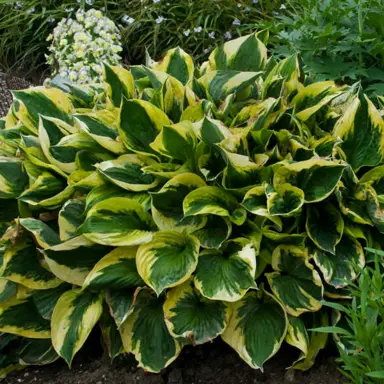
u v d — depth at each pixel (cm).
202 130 189
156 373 200
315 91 214
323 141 200
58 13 469
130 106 198
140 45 443
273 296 188
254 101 210
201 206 189
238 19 438
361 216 197
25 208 205
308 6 321
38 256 199
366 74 290
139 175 199
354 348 189
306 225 192
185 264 186
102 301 194
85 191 202
